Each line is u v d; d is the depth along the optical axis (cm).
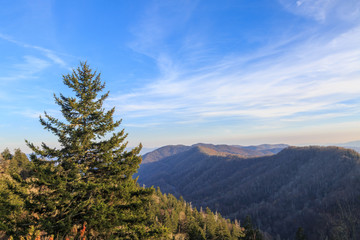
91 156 1076
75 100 1034
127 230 924
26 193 871
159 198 9306
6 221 797
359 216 12412
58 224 812
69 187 934
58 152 971
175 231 5828
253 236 3575
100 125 1102
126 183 1028
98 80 1146
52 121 977
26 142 928
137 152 1179
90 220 841
